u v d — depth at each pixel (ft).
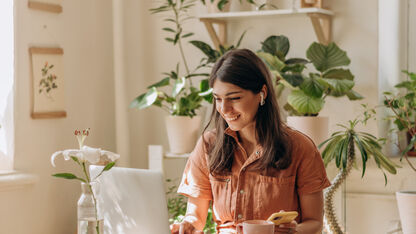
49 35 11.05
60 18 11.34
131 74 12.93
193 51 12.56
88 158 6.73
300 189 6.45
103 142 12.59
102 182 6.80
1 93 10.35
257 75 6.16
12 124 10.23
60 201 11.28
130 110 12.94
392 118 11.55
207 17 11.36
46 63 10.86
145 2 12.94
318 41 11.23
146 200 6.43
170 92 12.78
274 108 6.40
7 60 10.27
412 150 11.36
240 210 6.48
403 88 11.44
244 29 11.93
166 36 12.81
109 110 12.77
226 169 6.57
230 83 6.03
